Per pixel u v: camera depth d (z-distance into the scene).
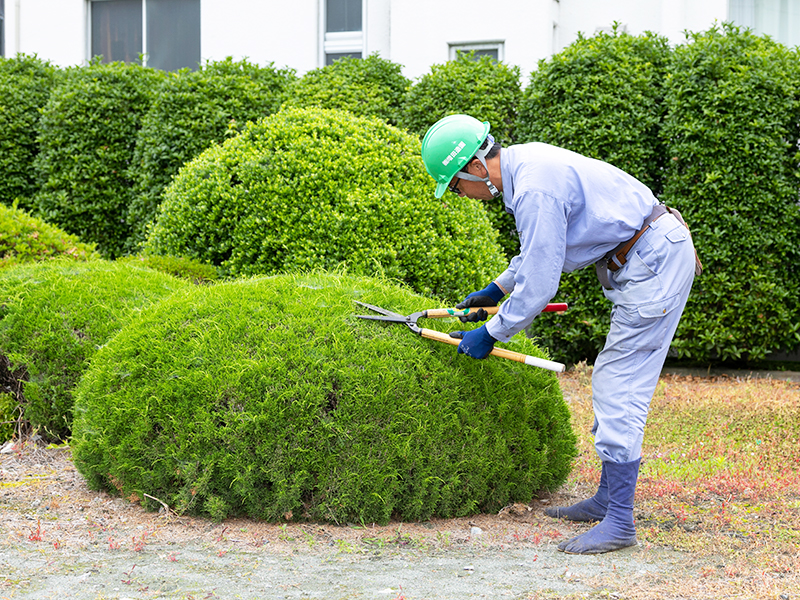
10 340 4.12
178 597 2.34
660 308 2.81
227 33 10.21
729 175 6.60
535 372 3.44
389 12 10.05
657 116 6.91
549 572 2.63
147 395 3.11
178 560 2.68
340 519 3.06
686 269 2.85
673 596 2.40
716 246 6.73
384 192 5.03
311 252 4.91
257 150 5.29
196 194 5.28
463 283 5.16
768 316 6.85
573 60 7.00
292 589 2.43
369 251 4.87
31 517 3.10
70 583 2.43
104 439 3.18
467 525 3.18
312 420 3.00
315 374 3.03
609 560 2.78
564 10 9.51
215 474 3.04
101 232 8.05
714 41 6.73
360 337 3.15
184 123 7.36
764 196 6.59
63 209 7.90
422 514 3.18
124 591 2.38
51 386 4.04
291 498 3.01
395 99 8.16
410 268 5.01
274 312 3.24
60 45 10.73
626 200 2.84
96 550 2.76
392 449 3.03
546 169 2.79
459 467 3.17
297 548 2.83
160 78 8.20
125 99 7.94
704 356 6.96
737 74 6.58
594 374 3.03
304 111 5.59
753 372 7.14
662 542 2.98
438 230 5.16
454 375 3.16
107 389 3.22
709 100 6.63
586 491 3.75
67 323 4.11
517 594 2.41
